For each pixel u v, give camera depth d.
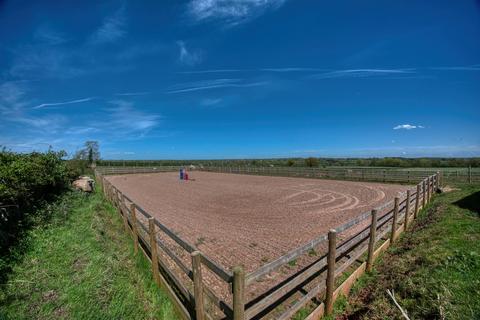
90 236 5.59
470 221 6.26
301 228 7.94
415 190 8.73
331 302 3.48
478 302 3.05
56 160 10.10
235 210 10.84
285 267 5.06
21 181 6.04
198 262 2.71
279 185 20.14
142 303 3.45
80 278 3.76
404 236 6.42
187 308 3.41
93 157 46.03
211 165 48.25
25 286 3.42
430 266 4.13
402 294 3.57
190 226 8.27
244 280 2.32
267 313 3.56
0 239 4.21
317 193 15.40
